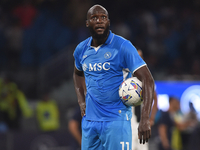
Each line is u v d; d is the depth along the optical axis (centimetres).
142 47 4872
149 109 1182
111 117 1252
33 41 4538
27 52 4525
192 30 5250
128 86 1246
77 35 4572
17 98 3706
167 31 5106
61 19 4722
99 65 1255
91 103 1289
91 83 1282
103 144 1285
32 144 3319
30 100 4331
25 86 4400
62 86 4306
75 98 4294
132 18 5172
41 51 4525
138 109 1895
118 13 5297
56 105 4166
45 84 4231
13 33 4528
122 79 1275
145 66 1224
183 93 3572
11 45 4509
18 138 3281
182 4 5659
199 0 5591
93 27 1238
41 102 3772
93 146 1317
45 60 4506
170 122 2720
